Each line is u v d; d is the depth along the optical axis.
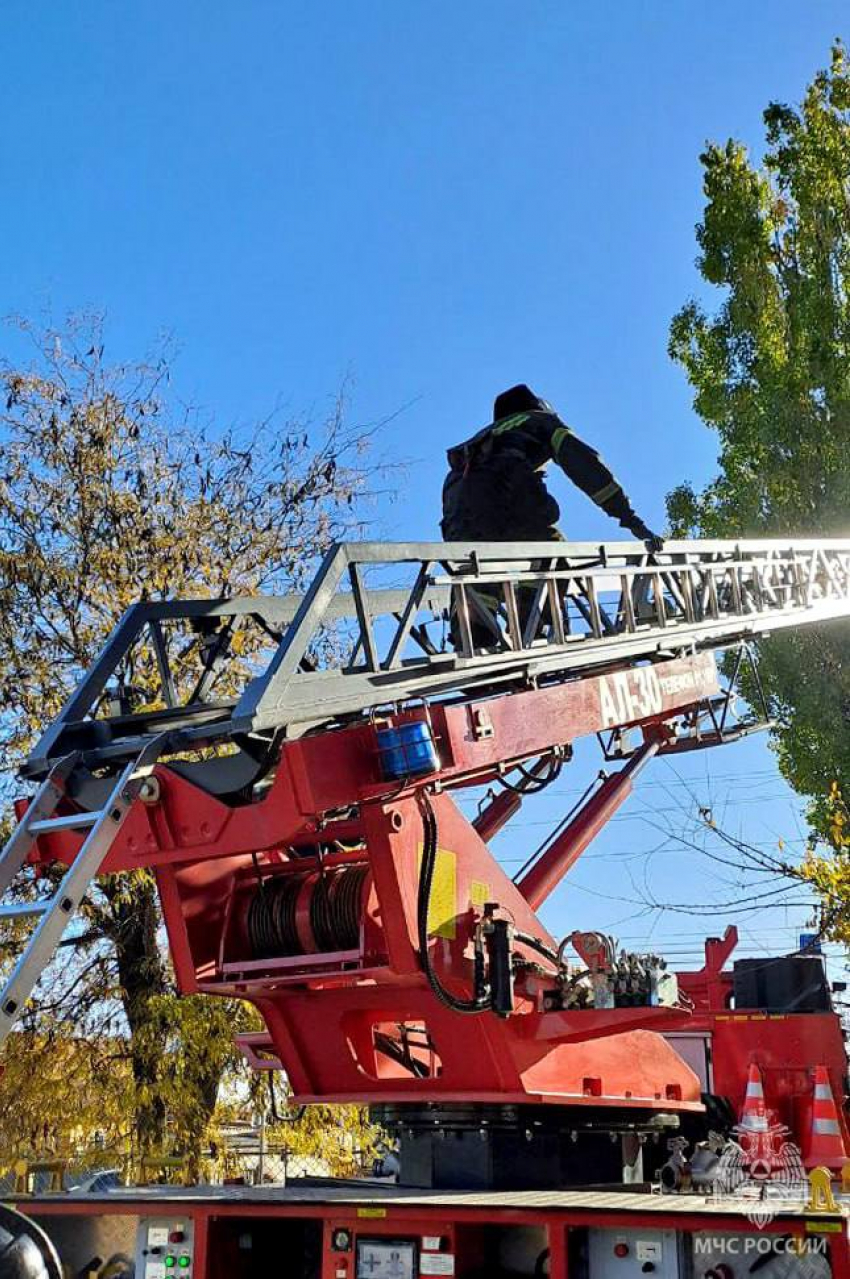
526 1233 5.25
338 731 5.59
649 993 6.16
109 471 14.95
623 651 7.61
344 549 5.78
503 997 5.75
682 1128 8.11
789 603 9.73
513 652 6.66
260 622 6.86
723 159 17.55
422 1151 6.59
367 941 5.94
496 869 6.44
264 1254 5.51
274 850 6.45
